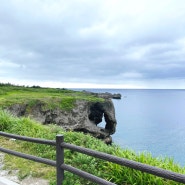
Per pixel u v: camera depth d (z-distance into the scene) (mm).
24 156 6852
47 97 39438
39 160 6395
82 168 8055
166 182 6707
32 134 12352
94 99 45219
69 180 6773
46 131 12742
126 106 171875
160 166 7543
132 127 73812
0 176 7996
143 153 8117
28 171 8297
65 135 11461
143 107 165250
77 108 40406
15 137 6996
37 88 56812
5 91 45000
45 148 10383
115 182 7246
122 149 9156
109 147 9492
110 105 48156
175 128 73375
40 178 7918
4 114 15109
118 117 101688
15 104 32938
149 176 6887
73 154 9391
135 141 53000
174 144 50812
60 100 40000
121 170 7398
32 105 35531
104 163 8133
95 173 7652
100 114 46969
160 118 99562
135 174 7180
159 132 65812
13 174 8328
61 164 5734
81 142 10812
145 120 92312
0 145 11516
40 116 35938
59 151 5734
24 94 42156
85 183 7078
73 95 48469
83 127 40844
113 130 49625
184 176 3680
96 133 42938
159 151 44500
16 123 14008
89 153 5055
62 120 38312
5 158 9609
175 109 151375
